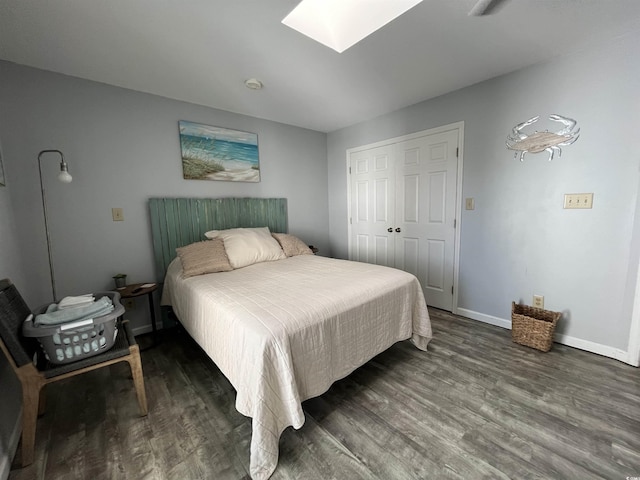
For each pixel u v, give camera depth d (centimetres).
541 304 220
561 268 208
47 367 127
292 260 267
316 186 380
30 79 193
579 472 111
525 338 210
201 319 166
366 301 164
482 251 249
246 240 257
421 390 163
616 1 141
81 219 216
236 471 115
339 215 383
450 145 260
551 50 187
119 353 140
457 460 117
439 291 286
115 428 139
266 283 186
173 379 181
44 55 180
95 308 139
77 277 217
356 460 119
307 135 363
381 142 319
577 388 161
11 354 116
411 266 307
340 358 150
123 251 236
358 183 353
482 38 173
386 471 113
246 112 296
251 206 311
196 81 221
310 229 377
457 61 199
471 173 248
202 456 122
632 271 179
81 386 174
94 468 117
